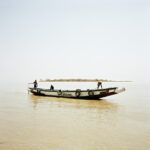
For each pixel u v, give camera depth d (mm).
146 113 15438
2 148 7859
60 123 11844
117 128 10961
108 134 9828
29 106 18328
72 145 8273
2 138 9023
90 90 23625
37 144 8320
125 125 11602
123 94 34156
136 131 10414
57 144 8352
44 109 16797
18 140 8781
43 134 9664
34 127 10867
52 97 26422
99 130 10492
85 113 15242
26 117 13375
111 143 8586
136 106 19359
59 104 19953
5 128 10602
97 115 14500
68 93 25203
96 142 8664
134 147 8164
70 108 17547
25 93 33438
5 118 12945
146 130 10633
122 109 17406
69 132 10039
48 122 12070
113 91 22594
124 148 8055
